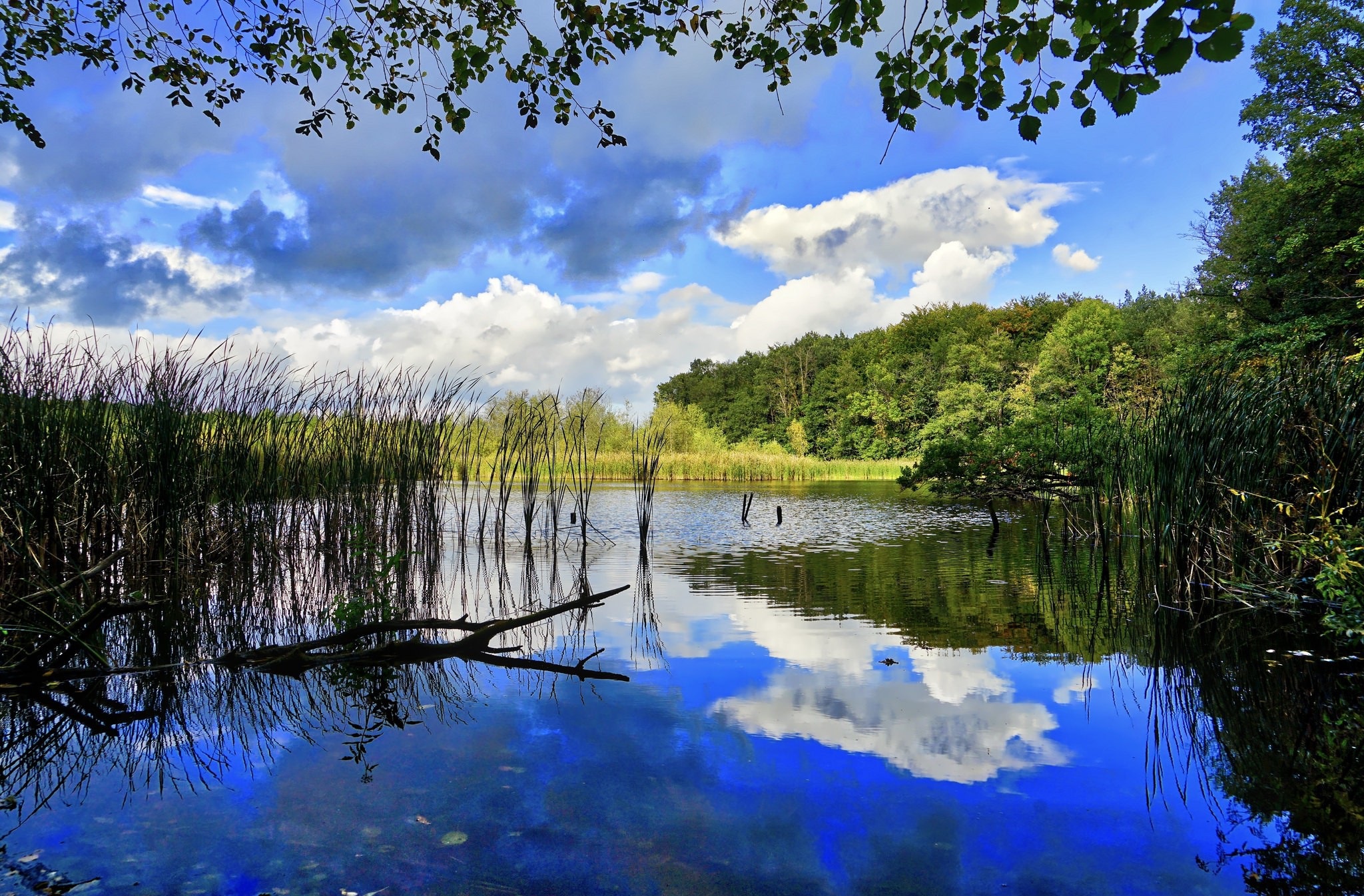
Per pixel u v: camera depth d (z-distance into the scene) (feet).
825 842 8.45
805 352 209.87
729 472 97.09
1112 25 7.55
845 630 18.75
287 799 9.55
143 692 14.16
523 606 22.16
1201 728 11.96
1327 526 17.38
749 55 14.75
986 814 9.12
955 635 18.20
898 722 12.28
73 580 14.57
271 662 15.71
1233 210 67.36
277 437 22.82
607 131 17.06
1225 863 8.03
